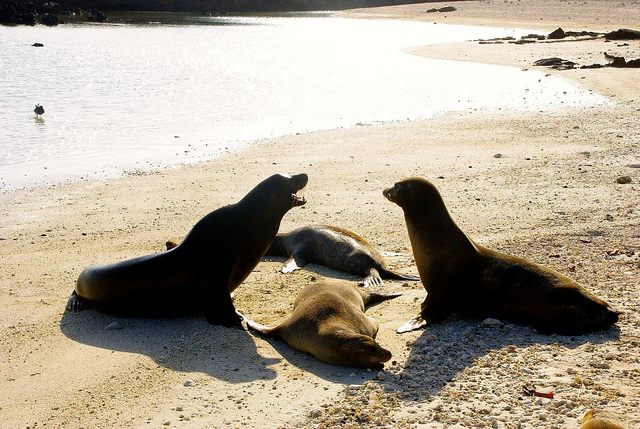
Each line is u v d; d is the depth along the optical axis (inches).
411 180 287.1
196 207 485.4
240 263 300.5
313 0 4589.1
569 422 187.8
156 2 4023.1
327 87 1205.1
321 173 579.2
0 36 2374.5
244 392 223.6
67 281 349.1
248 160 641.6
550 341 247.9
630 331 249.6
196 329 287.7
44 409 220.1
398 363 238.7
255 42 2272.4
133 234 424.8
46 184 567.8
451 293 282.8
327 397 215.2
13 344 275.1
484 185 519.2
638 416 187.2
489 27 2874.0
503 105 948.0
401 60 1648.6
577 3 3555.6
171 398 222.5
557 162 584.7
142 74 1430.9
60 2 3531.0
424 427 191.5
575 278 306.0
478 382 217.5
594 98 969.5
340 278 350.0
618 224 392.2
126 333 286.2
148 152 695.1
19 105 1022.4
